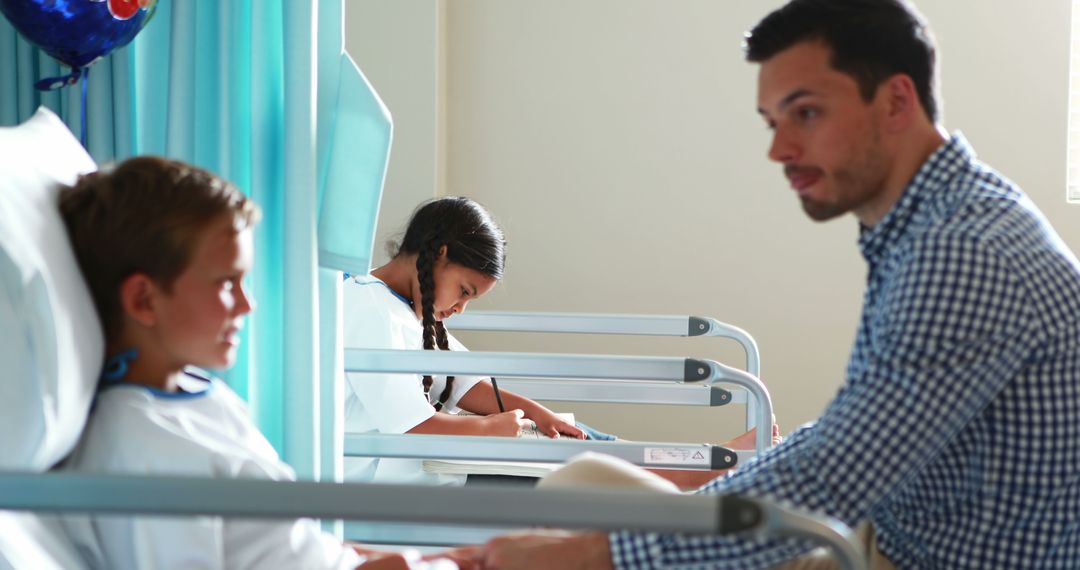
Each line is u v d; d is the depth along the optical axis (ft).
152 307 3.92
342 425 5.77
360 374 7.19
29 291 3.51
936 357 3.50
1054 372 3.63
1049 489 3.67
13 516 3.53
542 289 12.00
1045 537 3.70
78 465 3.81
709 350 11.96
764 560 3.62
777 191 11.81
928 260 3.57
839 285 11.82
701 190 11.86
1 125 6.00
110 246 3.87
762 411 5.66
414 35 11.09
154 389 3.99
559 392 8.45
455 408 8.54
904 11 3.88
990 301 3.51
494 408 8.39
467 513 2.79
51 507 2.85
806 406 11.92
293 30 5.33
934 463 3.83
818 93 3.86
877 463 3.51
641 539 3.69
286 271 5.37
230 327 4.03
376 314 7.56
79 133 5.74
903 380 3.52
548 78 11.88
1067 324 3.63
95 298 3.92
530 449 5.59
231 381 5.54
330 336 5.72
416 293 7.95
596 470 3.87
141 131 5.70
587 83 11.87
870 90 3.86
